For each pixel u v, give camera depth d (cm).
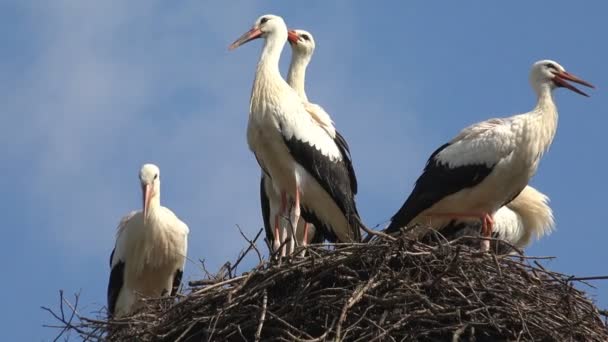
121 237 1862
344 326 1429
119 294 1877
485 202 1772
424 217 1791
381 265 1448
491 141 1745
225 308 1444
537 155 1762
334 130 1789
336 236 1786
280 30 1789
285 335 1439
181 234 1855
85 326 1498
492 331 1448
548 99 1788
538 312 1444
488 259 1480
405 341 1423
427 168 1803
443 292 1452
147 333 1484
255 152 1762
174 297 1514
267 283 1455
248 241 1512
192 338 1479
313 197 1753
